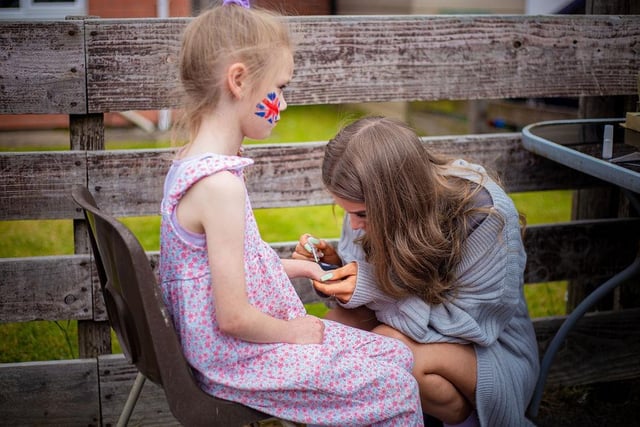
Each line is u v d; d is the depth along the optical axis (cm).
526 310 228
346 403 170
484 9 730
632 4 275
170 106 232
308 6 806
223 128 168
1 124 721
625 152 219
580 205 302
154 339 151
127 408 185
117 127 729
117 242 150
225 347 166
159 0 722
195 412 159
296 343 173
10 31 220
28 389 242
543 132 253
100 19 226
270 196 247
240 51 163
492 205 199
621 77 265
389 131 190
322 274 202
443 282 198
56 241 428
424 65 248
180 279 165
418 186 188
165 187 169
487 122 626
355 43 241
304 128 713
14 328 311
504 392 202
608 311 282
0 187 229
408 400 172
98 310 241
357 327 217
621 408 277
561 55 259
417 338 197
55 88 226
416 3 772
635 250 279
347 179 188
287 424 168
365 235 214
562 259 273
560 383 279
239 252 159
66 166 231
